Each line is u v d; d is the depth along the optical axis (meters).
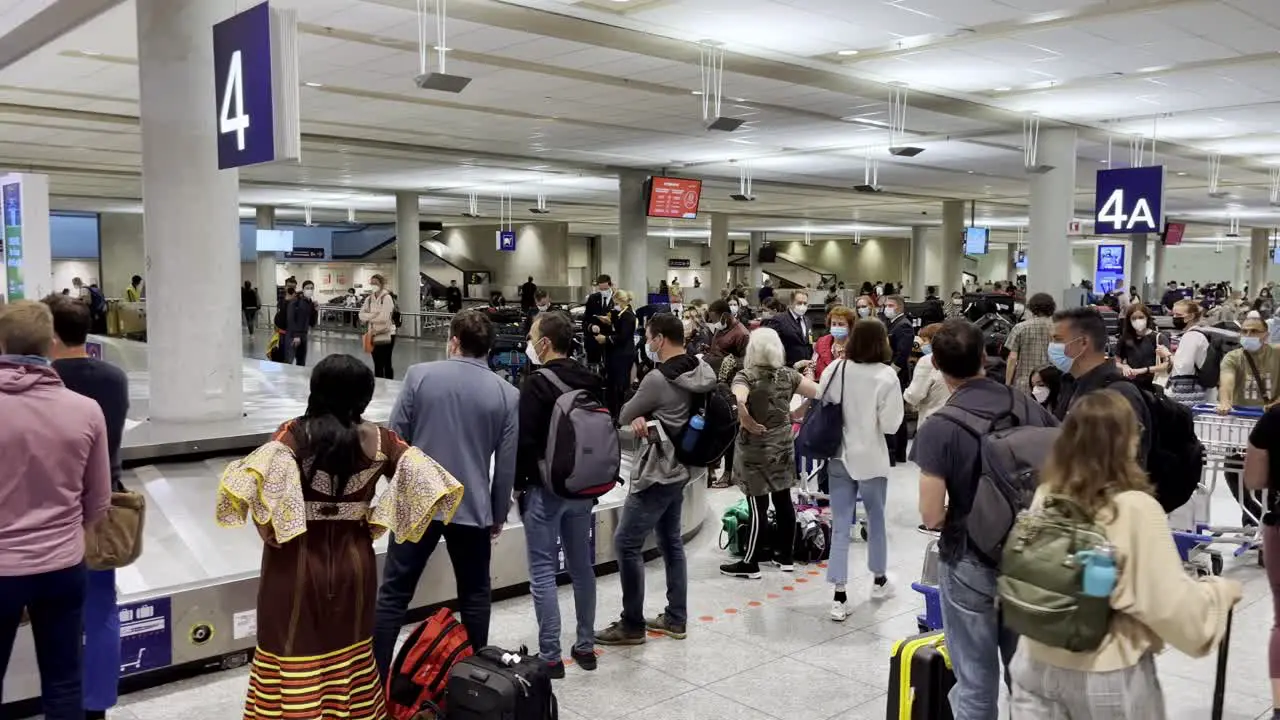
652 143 16.67
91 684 3.52
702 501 6.92
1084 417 2.32
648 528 4.45
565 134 15.60
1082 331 3.89
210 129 6.62
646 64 10.20
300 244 39.56
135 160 19.03
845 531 5.04
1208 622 2.20
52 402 2.90
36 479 2.84
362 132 15.45
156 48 6.50
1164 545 2.21
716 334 8.16
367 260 38.97
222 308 6.79
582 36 8.99
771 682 4.16
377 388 9.90
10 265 9.70
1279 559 3.46
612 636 4.57
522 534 5.30
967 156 17.95
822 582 5.61
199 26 6.52
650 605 5.18
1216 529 5.92
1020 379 7.71
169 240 6.61
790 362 9.12
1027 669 2.39
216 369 6.80
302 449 2.91
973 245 28.50
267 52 5.11
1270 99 12.05
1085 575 2.17
